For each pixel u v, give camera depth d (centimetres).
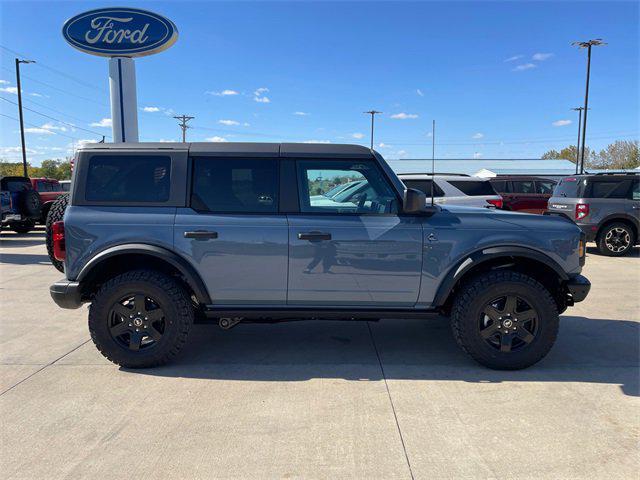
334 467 262
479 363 404
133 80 1105
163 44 1066
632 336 489
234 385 371
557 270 396
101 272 416
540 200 1368
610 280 766
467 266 391
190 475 254
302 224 395
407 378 385
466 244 398
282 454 275
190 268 394
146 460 268
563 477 253
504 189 1409
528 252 393
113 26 1059
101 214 392
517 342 405
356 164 409
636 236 1016
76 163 401
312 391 360
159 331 401
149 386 368
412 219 402
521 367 397
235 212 398
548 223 408
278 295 403
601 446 283
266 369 405
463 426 306
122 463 265
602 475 255
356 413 324
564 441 288
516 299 392
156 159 402
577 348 454
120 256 404
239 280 397
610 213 1016
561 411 327
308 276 397
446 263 398
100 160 401
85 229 388
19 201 1463
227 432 299
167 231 391
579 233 407
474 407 333
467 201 966
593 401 342
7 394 353
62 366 409
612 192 1022
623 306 605
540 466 263
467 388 365
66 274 398
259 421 313
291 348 459
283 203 402
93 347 457
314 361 424
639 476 254
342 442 288
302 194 404
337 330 516
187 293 414
